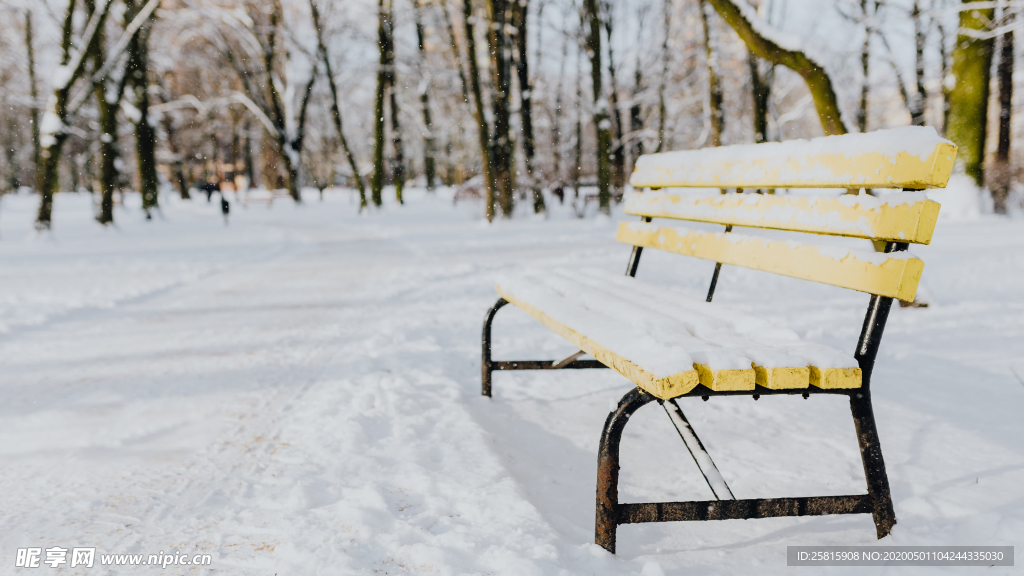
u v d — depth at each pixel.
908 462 2.48
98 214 17.84
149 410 3.22
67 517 2.12
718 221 2.72
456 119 37.38
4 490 2.33
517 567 1.69
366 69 25.38
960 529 1.95
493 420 3.03
